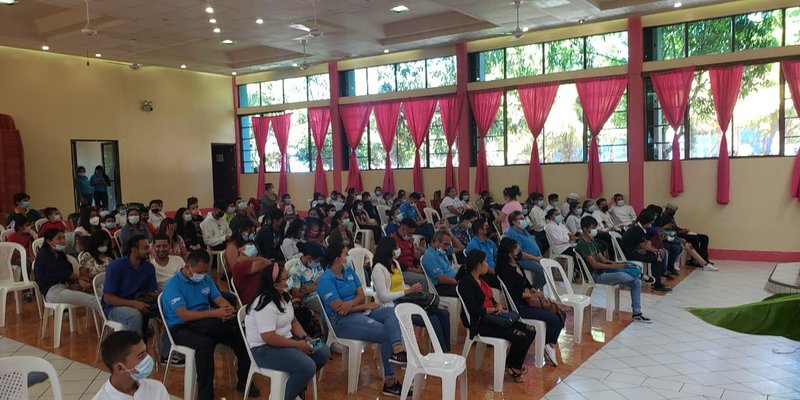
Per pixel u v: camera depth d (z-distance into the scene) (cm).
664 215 793
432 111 1155
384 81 1222
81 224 705
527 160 1066
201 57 1219
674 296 664
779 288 641
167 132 1294
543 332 442
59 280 521
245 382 397
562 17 896
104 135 1180
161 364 453
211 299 407
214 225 833
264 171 1419
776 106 854
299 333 369
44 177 1086
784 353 463
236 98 1443
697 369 434
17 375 262
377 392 402
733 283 724
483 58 1098
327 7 813
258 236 655
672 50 923
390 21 1034
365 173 1270
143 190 1249
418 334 531
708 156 907
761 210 870
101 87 1175
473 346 500
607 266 571
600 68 971
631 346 492
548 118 1038
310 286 470
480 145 1095
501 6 816
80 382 426
